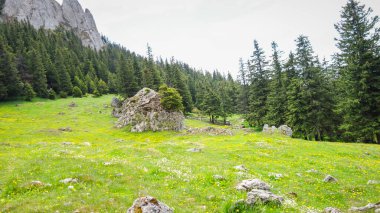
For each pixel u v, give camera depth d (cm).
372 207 1357
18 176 1844
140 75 12325
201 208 1345
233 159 2898
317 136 6025
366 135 4419
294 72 6925
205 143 4181
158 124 6906
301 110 5747
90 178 1772
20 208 1259
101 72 16888
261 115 7744
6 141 4938
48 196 1438
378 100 4262
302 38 6038
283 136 5053
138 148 3334
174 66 12725
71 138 5800
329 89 5894
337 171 2434
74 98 12731
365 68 4409
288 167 2562
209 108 10600
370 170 2486
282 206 1316
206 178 1902
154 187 1697
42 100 11550
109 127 7769
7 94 10512
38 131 6169
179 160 2711
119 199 1401
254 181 1738
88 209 1253
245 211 1232
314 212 1314
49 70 13275
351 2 4712
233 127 9125
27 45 15325
